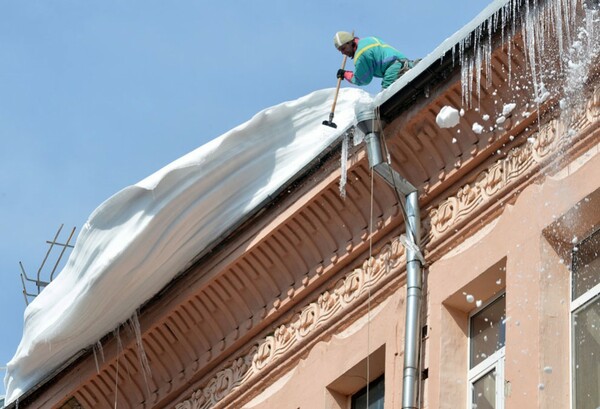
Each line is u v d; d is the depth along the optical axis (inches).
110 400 999.6
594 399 764.6
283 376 909.2
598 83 797.2
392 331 853.2
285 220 898.1
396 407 833.5
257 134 911.0
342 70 914.7
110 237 928.9
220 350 943.7
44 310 983.6
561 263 795.4
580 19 800.3
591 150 796.0
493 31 818.8
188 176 909.8
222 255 927.7
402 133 855.7
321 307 898.1
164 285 950.4
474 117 836.6
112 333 977.5
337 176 874.1
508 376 784.9
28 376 1019.9
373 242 877.2
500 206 823.7
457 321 832.3
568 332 783.7
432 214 855.7
